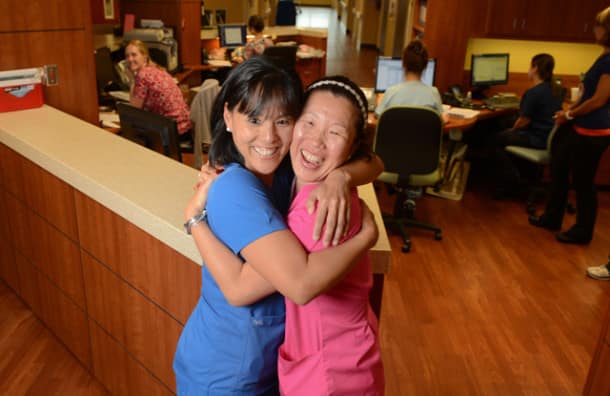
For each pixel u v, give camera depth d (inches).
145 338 76.8
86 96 122.0
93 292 85.2
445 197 192.9
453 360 109.7
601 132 148.3
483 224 173.5
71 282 90.7
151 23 219.5
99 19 173.2
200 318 50.2
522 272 144.9
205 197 45.3
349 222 39.5
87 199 78.5
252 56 43.9
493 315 125.3
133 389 84.1
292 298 38.1
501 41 218.7
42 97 110.7
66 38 115.1
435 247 157.1
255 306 46.2
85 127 97.1
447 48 205.3
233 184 41.3
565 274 144.6
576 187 157.5
